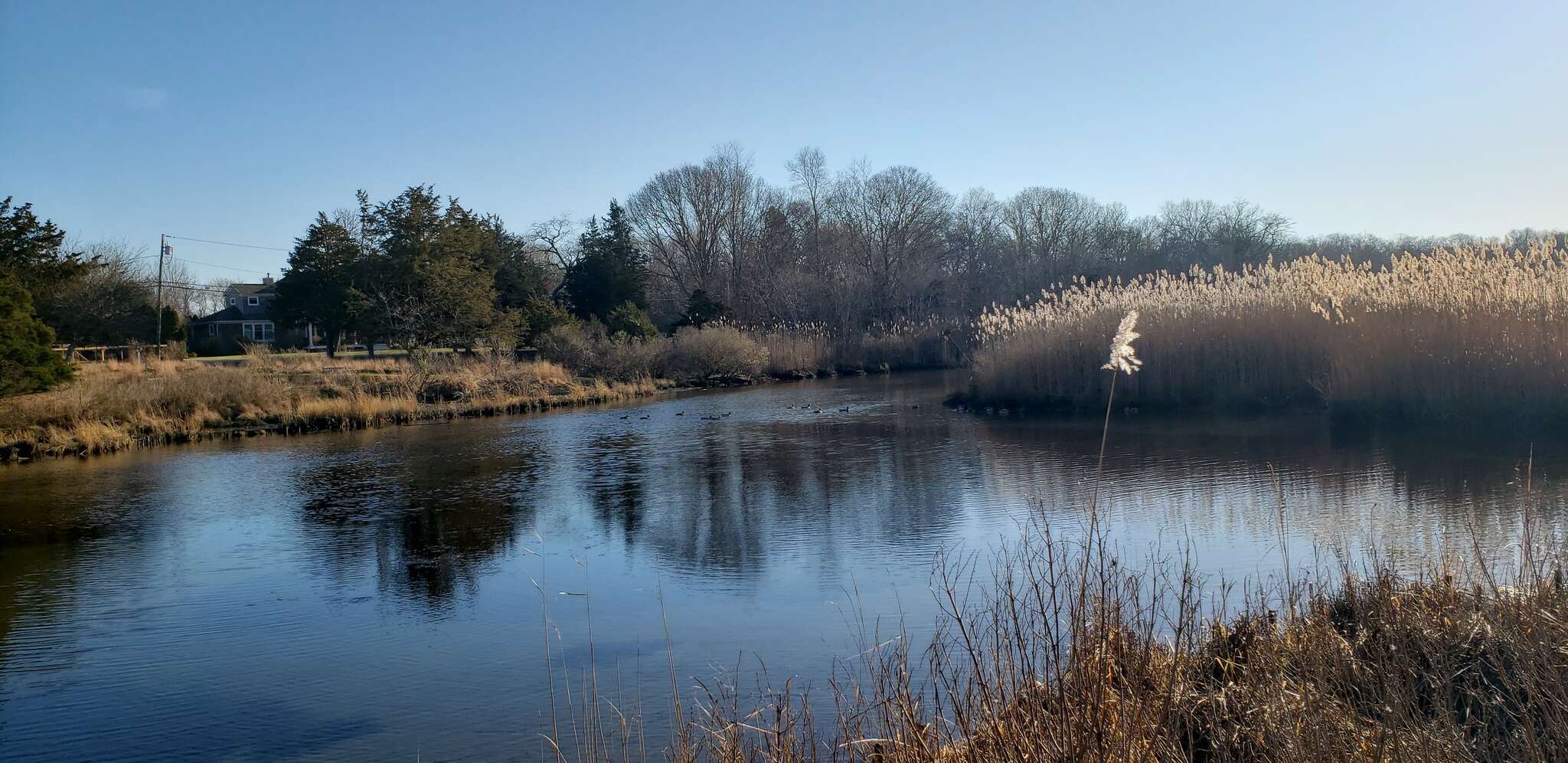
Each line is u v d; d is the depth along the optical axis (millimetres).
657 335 38531
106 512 12586
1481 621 4645
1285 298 19125
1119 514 10555
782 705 4977
